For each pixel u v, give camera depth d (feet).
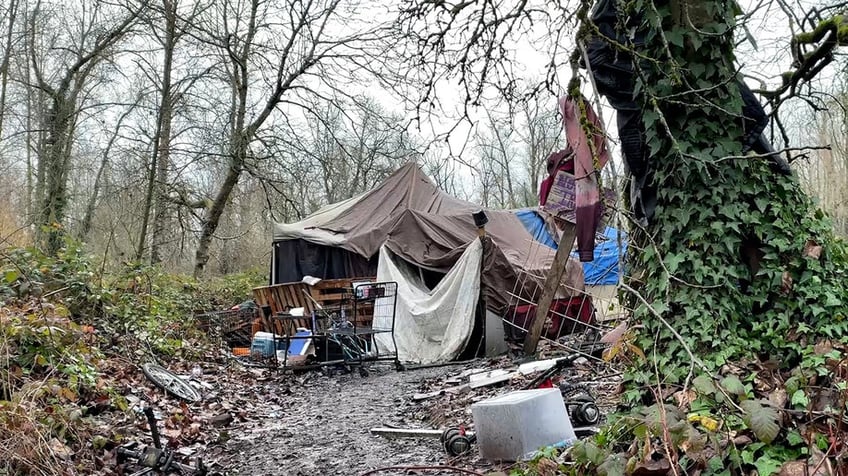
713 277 12.30
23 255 24.47
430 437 16.47
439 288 33.22
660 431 9.31
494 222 40.57
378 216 43.96
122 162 54.29
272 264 45.91
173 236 59.77
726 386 9.36
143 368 22.48
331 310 36.40
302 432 19.21
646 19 12.81
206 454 17.10
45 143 51.57
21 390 14.74
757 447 8.98
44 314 18.48
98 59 52.54
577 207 15.14
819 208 13.43
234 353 36.99
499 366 26.14
